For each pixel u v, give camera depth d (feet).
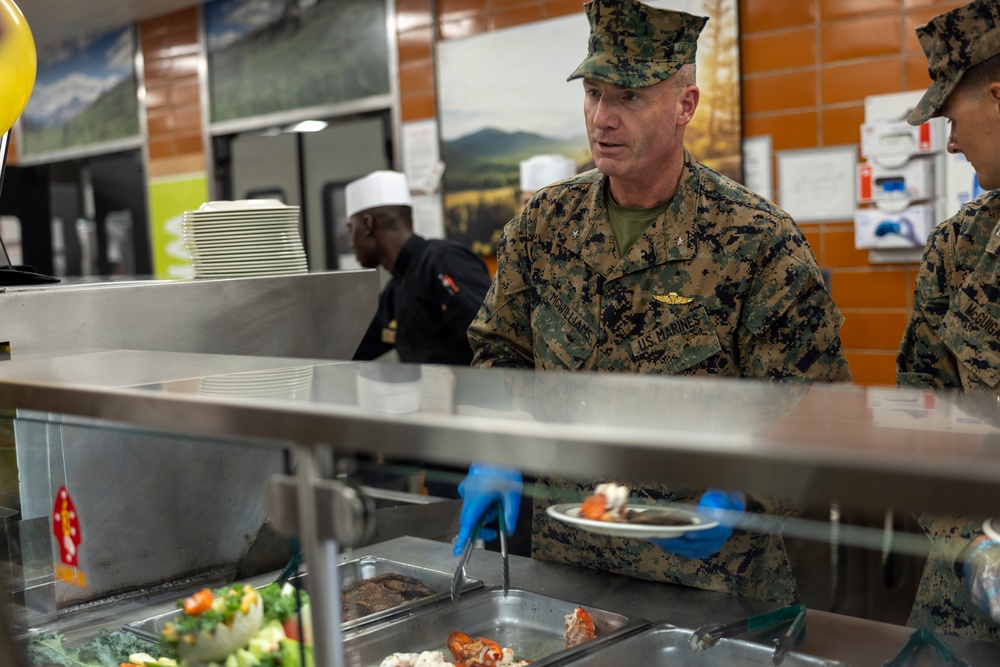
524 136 14.17
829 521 2.54
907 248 11.12
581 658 3.23
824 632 2.66
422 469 2.66
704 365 5.60
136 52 19.29
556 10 13.64
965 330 4.86
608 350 5.78
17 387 3.63
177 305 6.01
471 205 14.87
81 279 7.46
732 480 2.11
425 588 3.37
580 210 5.96
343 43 16.12
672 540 2.89
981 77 4.41
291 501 2.87
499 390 2.92
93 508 3.54
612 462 2.27
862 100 11.34
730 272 5.54
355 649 3.23
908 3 10.90
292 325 6.68
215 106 18.13
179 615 3.30
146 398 3.17
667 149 5.56
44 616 3.84
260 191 17.65
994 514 1.78
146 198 19.65
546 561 3.34
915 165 10.85
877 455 1.93
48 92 21.18
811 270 5.46
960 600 2.45
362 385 3.15
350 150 16.28
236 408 2.93
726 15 12.16
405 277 10.62
